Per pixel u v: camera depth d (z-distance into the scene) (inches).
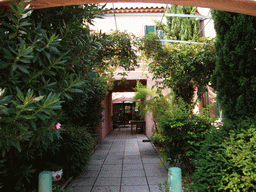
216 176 87.0
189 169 178.7
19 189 128.4
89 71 133.0
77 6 109.9
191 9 327.0
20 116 69.4
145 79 393.7
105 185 166.1
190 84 281.9
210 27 301.9
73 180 179.9
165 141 187.6
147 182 171.2
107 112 514.6
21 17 74.4
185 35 328.5
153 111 312.3
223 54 157.2
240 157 84.6
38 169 165.2
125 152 297.1
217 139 103.2
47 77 105.5
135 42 222.4
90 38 130.2
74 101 152.9
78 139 186.2
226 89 153.5
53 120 94.3
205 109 186.1
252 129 95.0
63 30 100.6
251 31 138.3
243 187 84.6
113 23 320.8
